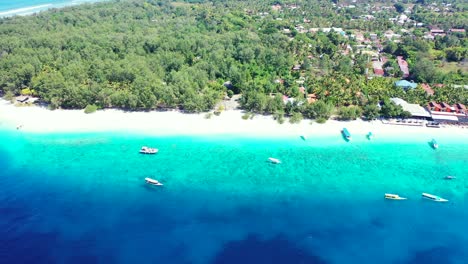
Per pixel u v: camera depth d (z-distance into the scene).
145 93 118.12
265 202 81.81
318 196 83.94
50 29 196.88
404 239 72.62
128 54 155.75
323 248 69.94
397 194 84.94
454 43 184.38
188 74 137.50
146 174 90.88
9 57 144.75
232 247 69.56
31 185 86.25
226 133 108.69
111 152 99.75
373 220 77.31
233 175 90.75
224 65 147.75
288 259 67.19
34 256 66.69
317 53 174.00
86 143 103.75
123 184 87.12
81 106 122.56
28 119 116.44
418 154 99.38
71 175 90.12
